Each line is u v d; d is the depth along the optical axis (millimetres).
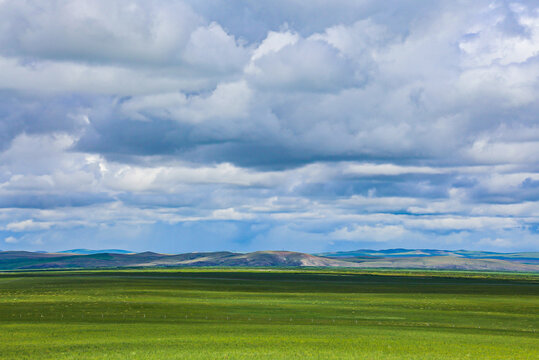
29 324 72250
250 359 50156
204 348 55500
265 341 60344
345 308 101438
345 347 57250
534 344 60750
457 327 76062
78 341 59000
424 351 55500
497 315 91875
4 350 53438
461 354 54062
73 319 78438
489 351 55812
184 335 64250
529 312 97312
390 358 51750
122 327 70250
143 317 82250
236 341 60062
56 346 55750
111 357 50438
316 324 76688
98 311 89188
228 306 101750
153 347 55719
